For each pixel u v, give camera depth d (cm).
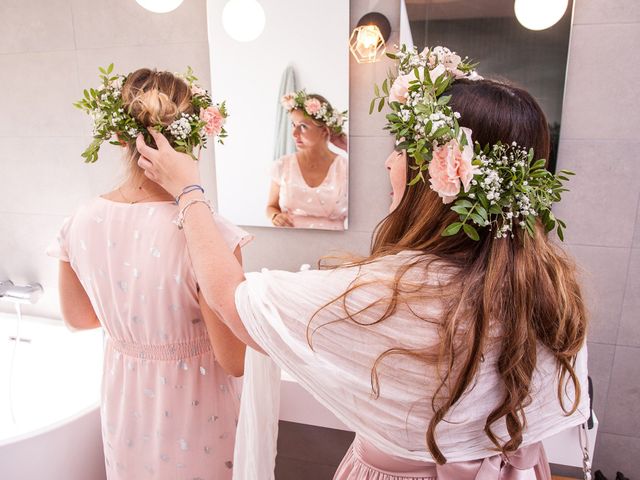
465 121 66
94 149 101
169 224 99
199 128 97
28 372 212
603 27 137
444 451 68
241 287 76
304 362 70
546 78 142
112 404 115
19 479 139
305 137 167
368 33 152
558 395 67
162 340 106
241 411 107
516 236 65
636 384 160
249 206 179
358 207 171
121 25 176
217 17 164
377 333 65
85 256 104
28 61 189
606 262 153
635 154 144
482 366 64
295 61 161
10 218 212
